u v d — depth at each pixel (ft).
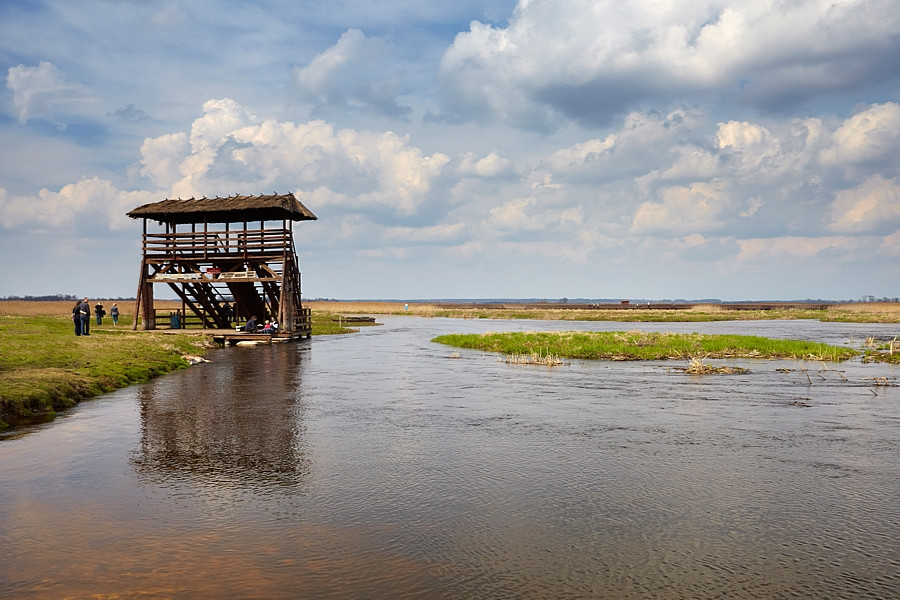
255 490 32.68
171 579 22.49
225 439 44.29
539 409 57.47
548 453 40.83
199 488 32.96
